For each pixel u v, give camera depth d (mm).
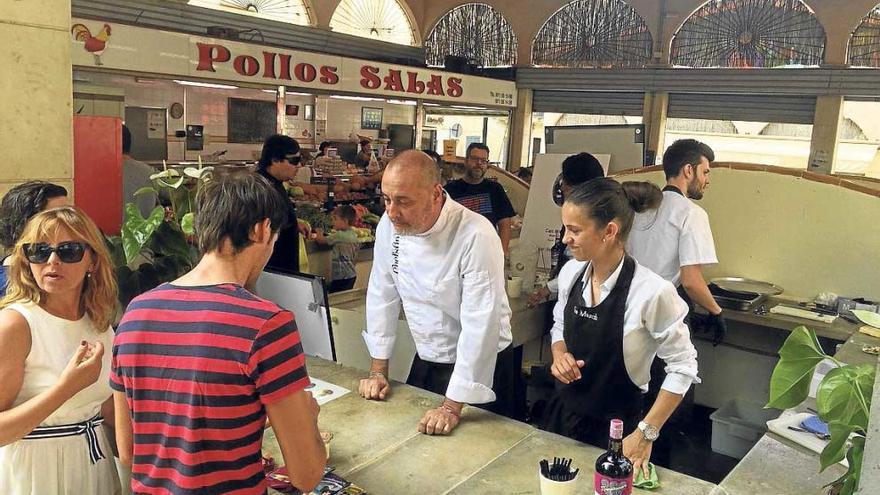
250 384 1213
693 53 10125
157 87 6906
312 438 1310
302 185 6789
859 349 3004
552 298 3496
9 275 1723
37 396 1596
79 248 1690
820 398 1355
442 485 1732
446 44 11836
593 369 2158
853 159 9555
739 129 10250
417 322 2385
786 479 1830
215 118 7488
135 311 1291
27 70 2326
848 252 3814
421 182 2062
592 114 11102
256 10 9344
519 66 11320
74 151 2709
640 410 2215
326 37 10062
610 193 2006
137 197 3490
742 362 4000
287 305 2432
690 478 1827
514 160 11570
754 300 3646
